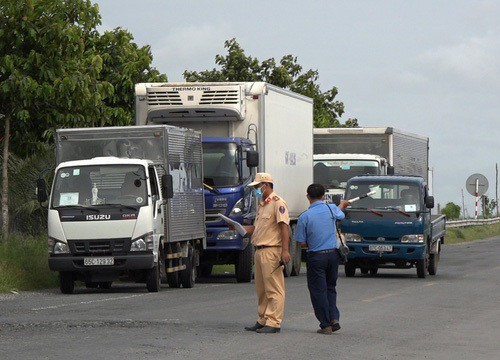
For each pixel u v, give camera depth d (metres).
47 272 47.12
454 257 77.94
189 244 47.88
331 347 25.48
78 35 52.62
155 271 43.12
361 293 43.34
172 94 52.62
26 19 51.62
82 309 34.59
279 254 28.34
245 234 28.97
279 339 26.81
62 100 52.72
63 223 42.41
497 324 31.33
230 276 57.81
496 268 64.12
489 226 131.12
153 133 45.25
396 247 54.62
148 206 42.62
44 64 52.28
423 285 48.66
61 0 52.41
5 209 52.78
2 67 51.38
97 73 54.41
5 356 22.84
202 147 50.59
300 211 59.75
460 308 36.56
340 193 67.94
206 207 50.50
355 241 55.16
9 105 52.81
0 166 56.50
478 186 124.50
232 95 52.19
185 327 28.86
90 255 42.28
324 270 28.42
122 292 43.62
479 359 23.88
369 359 23.56
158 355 23.30
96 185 42.94
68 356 22.94
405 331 29.28
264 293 28.58
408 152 80.38
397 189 55.62
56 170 43.38
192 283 47.19
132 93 66.38
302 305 36.84
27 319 30.94
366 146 74.06
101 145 45.56
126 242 42.34
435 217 60.38
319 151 74.38
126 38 66.81
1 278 43.16
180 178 46.62
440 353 24.78
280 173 55.78
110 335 26.73
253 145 52.56
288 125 57.56
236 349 24.62
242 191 50.66
